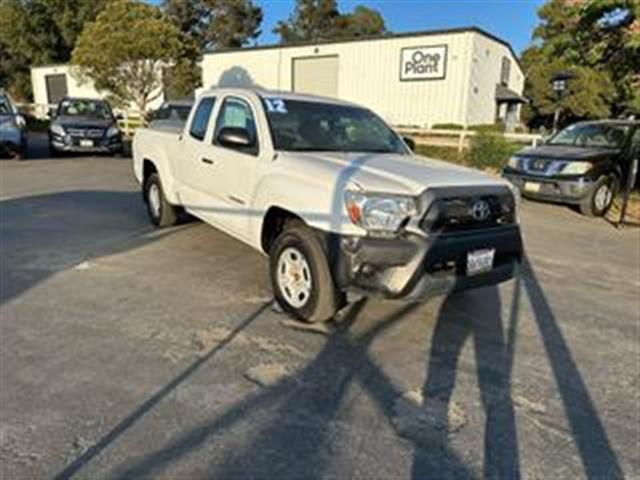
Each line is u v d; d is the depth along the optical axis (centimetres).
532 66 3550
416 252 364
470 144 1628
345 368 360
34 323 411
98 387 326
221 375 345
